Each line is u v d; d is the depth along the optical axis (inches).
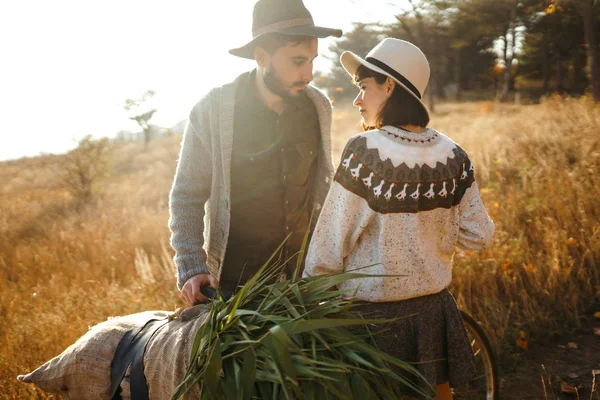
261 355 67.5
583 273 169.5
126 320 87.5
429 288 84.5
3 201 635.5
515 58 1892.2
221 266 97.0
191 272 90.4
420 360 84.9
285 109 95.2
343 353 70.7
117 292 186.7
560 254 174.6
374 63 84.7
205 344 70.9
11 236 370.3
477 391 133.0
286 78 88.7
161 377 75.7
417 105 83.0
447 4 1035.3
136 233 291.3
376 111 86.7
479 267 172.6
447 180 83.5
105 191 587.2
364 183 80.1
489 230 89.5
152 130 1819.6
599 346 145.0
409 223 80.7
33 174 1051.3
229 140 92.0
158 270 213.2
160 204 415.2
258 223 97.1
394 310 84.0
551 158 269.9
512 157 296.0
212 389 66.9
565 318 156.5
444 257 88.3
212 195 94.3
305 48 87.4
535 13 1384.1
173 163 782.5
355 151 81.2
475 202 89.0
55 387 83.9
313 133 99.1
